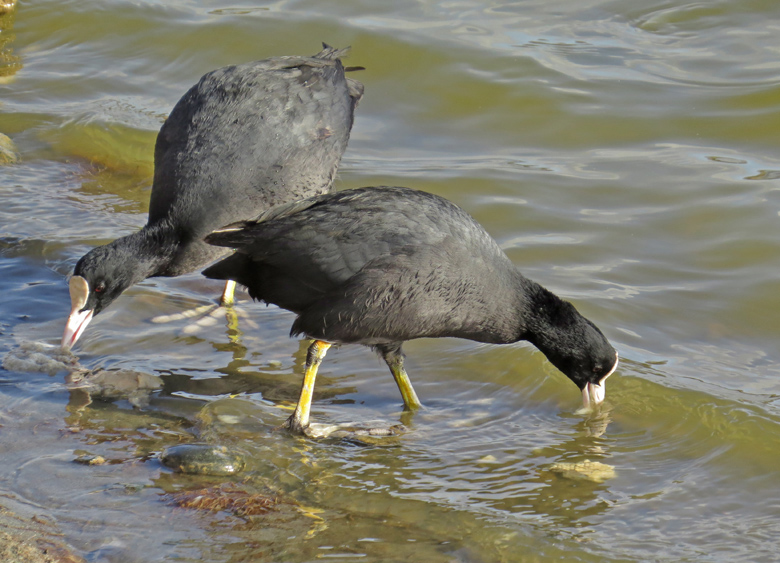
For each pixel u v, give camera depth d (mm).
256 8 20531
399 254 9367
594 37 19391
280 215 10094
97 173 15836
